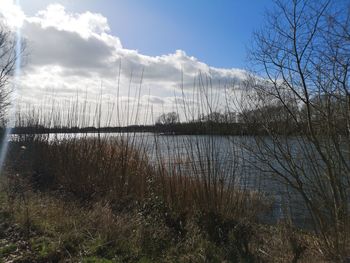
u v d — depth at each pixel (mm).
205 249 5543
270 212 7648
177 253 5434
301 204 6426
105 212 6500
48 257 5016
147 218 6500
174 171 7258
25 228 5930
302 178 5996
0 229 5941
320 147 5613
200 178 6898
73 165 9914
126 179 8523
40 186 10227
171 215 6730
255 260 5391
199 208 6668
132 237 5742
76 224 6105
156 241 5723
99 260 4949
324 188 5672
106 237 5609
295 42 5711
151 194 7203
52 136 12492
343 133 5492
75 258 5000
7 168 11844
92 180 9047
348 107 5375
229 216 6613
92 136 10641
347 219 5434
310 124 5512
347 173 5453
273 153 5957
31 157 12172
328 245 5508
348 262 5090
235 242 5930
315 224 5809
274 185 8055
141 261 5082
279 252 5711
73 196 8516
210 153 6867
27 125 14062
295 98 5914
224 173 6836
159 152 7832
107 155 9539
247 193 7285
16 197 7727
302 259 5375
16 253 5094
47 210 6699
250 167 6973
